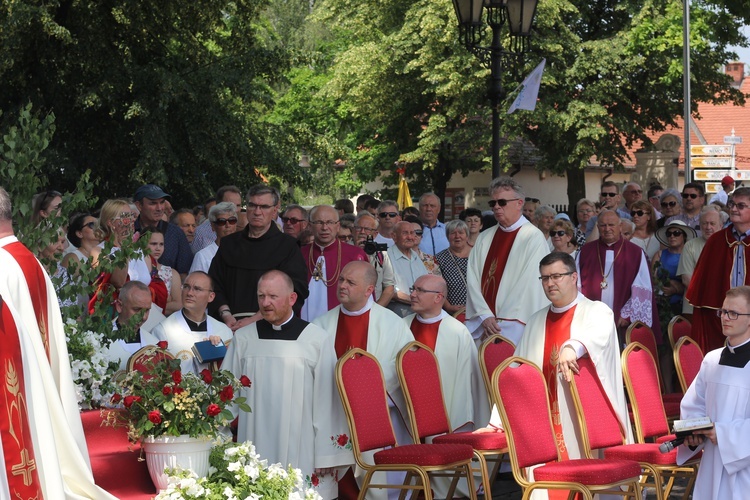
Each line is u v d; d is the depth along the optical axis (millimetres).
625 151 30703
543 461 6809
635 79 29328
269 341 7047
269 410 6961
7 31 18828
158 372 5621
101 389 6293
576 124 27953
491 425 7699
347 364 7031
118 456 5773
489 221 12555
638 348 7906
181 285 9023
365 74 30234
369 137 35312
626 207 14094
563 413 7301
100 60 21156
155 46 23094
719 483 6070
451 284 10648
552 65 28328
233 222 9578
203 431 5438
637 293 10430
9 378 4461
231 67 22922
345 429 7141
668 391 10953
